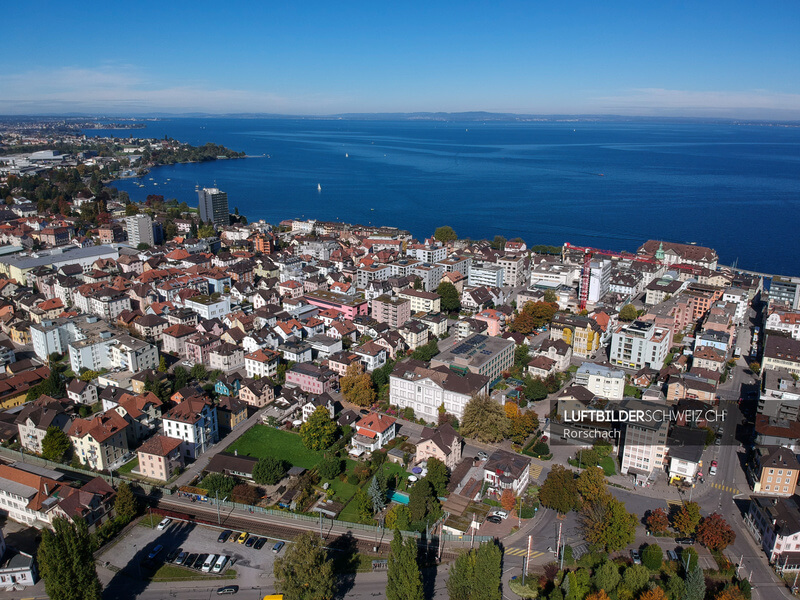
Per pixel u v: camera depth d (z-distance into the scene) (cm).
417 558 16350
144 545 16800
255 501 18612
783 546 15800
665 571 15425
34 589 15350
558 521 17800
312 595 14062
